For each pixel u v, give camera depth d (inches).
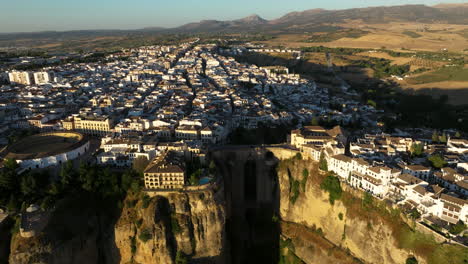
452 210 7726.4
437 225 7677.2
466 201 7603.4
